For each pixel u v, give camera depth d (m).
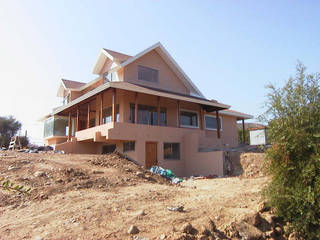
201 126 21.64
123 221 5.21
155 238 4.62
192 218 5.51
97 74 23.25
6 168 9.21
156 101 20.41
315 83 5.89
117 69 19.50
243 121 27.91
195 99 20.27
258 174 12.86
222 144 23.58
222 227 5.35
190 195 7.51
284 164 5.82
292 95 5.98
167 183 10.17
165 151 18.03
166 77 22.00
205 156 16.84
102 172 9.58
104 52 21.38
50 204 6.32
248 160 14.47
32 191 7.19
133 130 16.38
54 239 4.49
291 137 5.77
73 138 20.19
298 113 5.82
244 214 5.73
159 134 17.69
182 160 18.73
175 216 5.52
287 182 5.88
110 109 20.23
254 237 5.29
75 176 8.66
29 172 8.88
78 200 6.54
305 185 5.56
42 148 20.84
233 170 14.84
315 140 5.64
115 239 4.52
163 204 6.35
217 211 5.92
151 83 20.70
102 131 16.42
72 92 25.34
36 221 5.30
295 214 5.72
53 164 10.05
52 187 7.53
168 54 21.55
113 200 6.52
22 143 25.20
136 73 19.98
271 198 5.94
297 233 5.61
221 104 22.36
